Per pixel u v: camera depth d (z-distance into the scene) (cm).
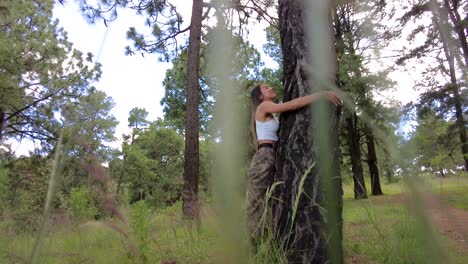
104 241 204
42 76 1161
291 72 239
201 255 197
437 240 28
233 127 27
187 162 739
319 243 176
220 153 27
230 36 30
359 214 308
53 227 151
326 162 43
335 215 45
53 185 62
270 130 250
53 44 1165
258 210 157
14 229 177
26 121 1200
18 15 1114
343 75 923
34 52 1127
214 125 28
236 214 28
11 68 1076
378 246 223
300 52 230
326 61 35
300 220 189
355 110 35
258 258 146
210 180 28
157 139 3675
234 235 28
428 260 28
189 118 760
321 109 40
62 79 1215
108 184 87
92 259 188
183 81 1409
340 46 872
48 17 1298
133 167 3053
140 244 209
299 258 180
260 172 235
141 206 217
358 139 1688
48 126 1182
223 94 28
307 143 213
